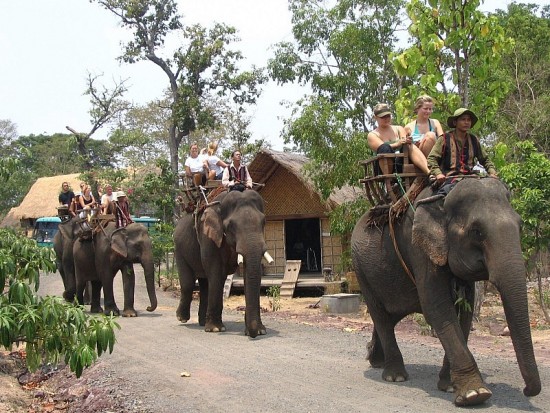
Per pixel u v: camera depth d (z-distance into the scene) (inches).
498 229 229.8
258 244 439.2
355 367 332.5
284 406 262.1
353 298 625.3
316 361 349.4
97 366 356.5
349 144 684.7
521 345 222.8
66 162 2556.6
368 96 838.5
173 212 1042.7
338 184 695.7
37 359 273.9
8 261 270.8
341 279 805.2
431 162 267.4
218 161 523.5
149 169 1448.1
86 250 610.2
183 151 1230.3
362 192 773.9
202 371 331.9
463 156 271.1
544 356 370.0
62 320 259.9
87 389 319.3
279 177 875.4
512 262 225.1
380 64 832.9
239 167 474.0
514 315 222.5
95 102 1565.0
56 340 260.2
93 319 265.9
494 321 558.3
